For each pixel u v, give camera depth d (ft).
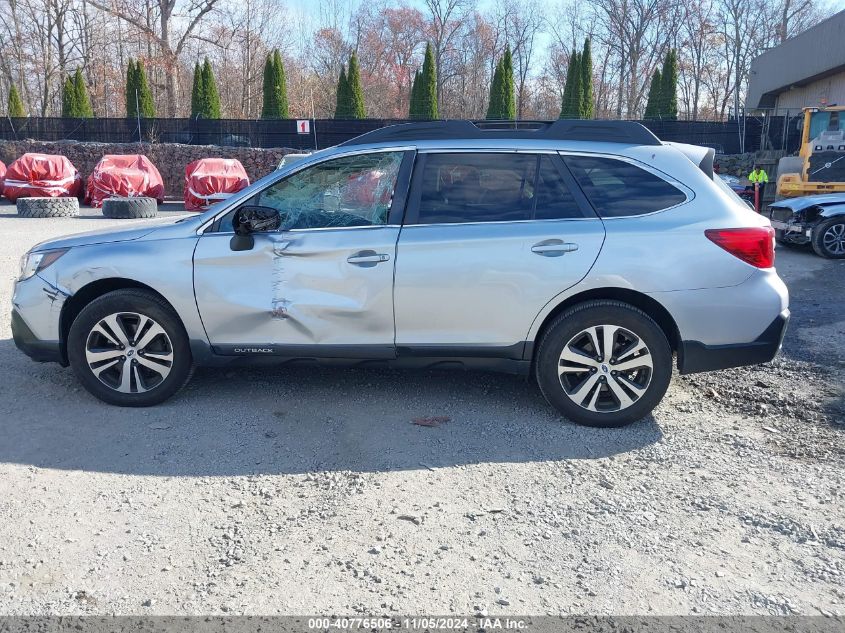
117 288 15.98
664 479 12.88
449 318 14.84
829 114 52.65
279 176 15.53
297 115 163.63
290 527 11.12
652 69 173.47
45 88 142.00
